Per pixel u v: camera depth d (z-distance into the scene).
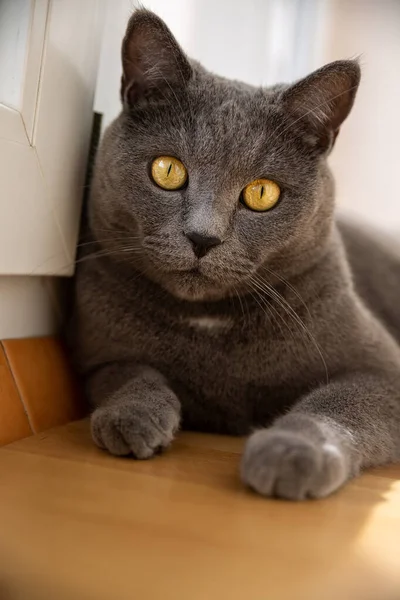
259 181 0.33
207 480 0.26
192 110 0.33
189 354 0.35
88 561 0.20
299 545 0.21
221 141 0.32
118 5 0.41
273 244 0.33
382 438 0.31
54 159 0.34
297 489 0.24
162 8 0.48
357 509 0.25
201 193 0.32
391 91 0.67
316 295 0.35
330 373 0.35
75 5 0.34
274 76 0.64
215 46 0.58
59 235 0.35
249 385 0.35
